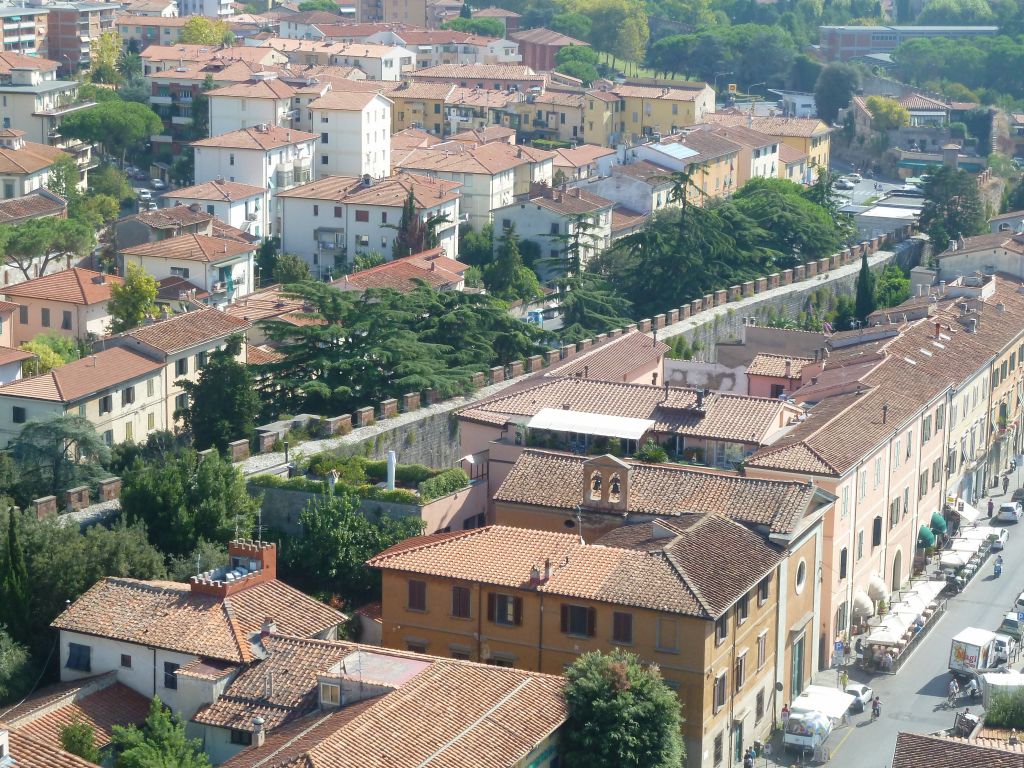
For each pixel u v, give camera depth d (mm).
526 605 158625
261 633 151250
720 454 195250
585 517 175500
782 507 172375
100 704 148875
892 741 176250
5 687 153500
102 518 181625
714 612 152250
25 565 162375
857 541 198750
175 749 137750
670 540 162125
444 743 132875
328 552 176375
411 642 163875
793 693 180875
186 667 147250
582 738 141125
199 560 164250
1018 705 162000
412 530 179375
